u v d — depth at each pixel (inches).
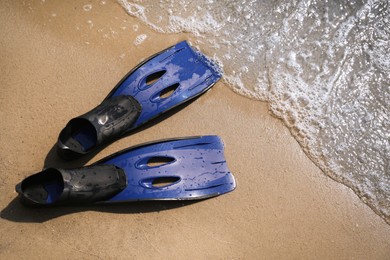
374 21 103.2
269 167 87.9
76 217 79.0
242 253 80.6
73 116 86.5
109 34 94.7
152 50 94.7
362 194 88.9
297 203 85.9
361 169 90.6
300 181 87.8
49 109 86.4
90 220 79.1
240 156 88.0
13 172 80.8
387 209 88.3
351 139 92.7
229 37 98.6
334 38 101.0
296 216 84.9
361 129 93.7
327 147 91.4
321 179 88.9
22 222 77.4
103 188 77.6
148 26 96.9
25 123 84.7
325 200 87.2
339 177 89.5
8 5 94.2
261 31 100.0
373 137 93.3
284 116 92.7
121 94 86.7
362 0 104.4
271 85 94.8
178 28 97.8
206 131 89.1
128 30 95.8
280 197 85.8
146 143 83.4
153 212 81.3
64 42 92.5
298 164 89.2
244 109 92.1
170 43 96.0
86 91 89.0
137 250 78.0
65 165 82.3
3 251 75.0
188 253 78.9
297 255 82.3
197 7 100.1
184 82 90.0
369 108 95.6
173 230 80.4
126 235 78.9
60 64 90.5
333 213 86.4
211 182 83.7
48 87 88.2
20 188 73.2
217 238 80.9
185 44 93.2
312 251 83.0
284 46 99.1
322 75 97.3
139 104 86.5
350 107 95.2
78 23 94.7
